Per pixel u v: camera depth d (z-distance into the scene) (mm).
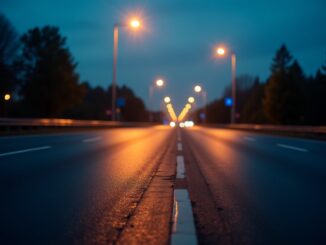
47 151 15953
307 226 5680
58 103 76188
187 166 12164
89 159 13531
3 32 66250
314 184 9102
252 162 13461
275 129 43031
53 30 76125
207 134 38406
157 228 5473
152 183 9031
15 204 6750
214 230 5430
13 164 11742
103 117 117938
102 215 6152
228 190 8289
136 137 29953
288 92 77188
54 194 7605
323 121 90562
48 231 5320
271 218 6086
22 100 74750
